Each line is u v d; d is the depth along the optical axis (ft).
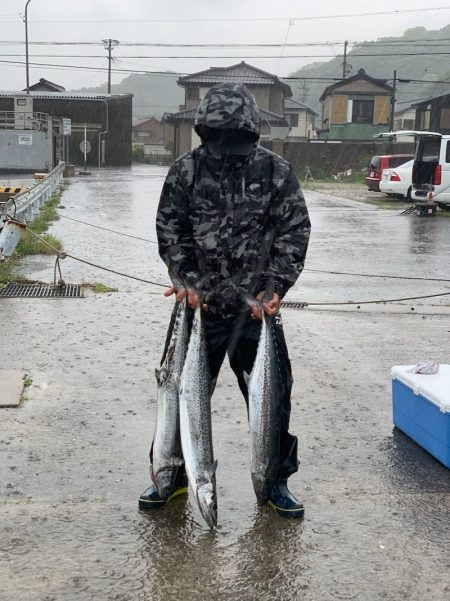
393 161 94.63
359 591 9.59
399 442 14.70
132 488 12.39
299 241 10.88
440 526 11.32
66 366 19.03
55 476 12.75
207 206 10.77
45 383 17.65
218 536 10.88
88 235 47.75
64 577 9.76
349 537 10.94
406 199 84.89
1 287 28.86
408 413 14.71
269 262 11.10
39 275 32.60
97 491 12.25
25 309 25.43
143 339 21.93
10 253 32.81
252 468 10.73
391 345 22.08
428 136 67.41
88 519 11.30
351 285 32.83
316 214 68.64
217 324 11.14
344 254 42.55
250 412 10.69
